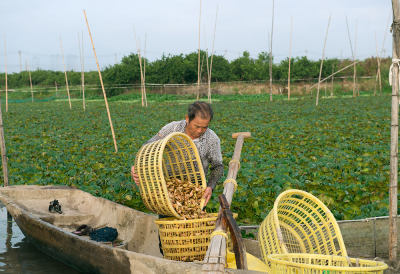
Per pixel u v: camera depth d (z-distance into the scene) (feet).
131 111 94.99
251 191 24.85
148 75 160.25
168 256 13.73
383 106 84.02
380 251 15.84
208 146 15.15
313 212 14.56
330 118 65.46
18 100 166.40
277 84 152.35
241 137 16.02
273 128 56.13
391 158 14.56
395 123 14.48
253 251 14.94
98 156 38.29
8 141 49.34
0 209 25.40
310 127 55.52
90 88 171.53
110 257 13.51
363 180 27.07
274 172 29.45
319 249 13.47
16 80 202.39
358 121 60.23
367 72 147.84
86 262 14.85
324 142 42.86
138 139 49.83
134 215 19.01
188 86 154.92
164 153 15.84
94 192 26.37
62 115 88.53
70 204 22.81
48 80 196.75
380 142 42.06
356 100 103.30
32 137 53.83
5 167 24.45
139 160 13.88
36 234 17.79
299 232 14.53
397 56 14.35
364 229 15.78
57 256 16.87
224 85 154.20
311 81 150.00
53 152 40.93
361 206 21.44
